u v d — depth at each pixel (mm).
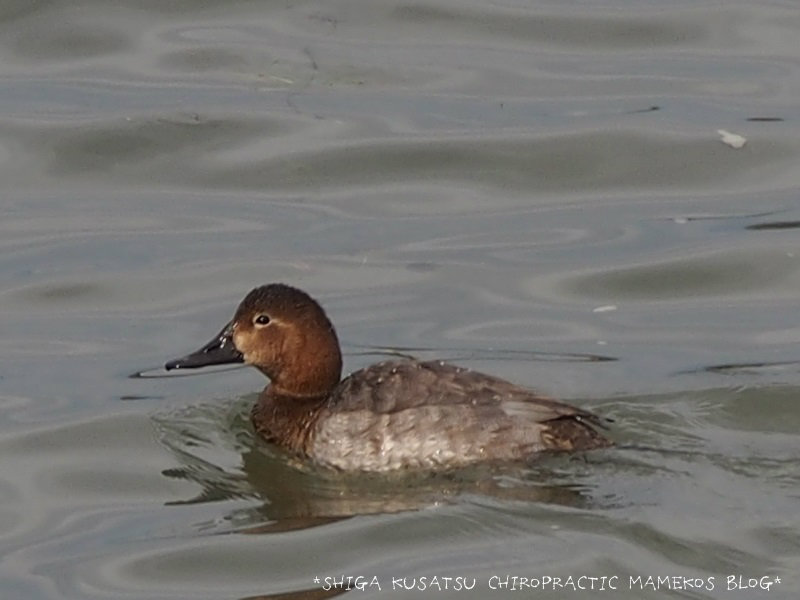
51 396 12695
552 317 13688
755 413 11672
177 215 15422
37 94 17125
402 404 10977
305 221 15297
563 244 14883
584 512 10266
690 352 13000
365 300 13969
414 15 18438
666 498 10367
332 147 16312
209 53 17734
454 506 10523
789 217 15219
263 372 11703
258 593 9875
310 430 11328
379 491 10938
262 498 11023
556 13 18500
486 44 18078
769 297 14047
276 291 11648
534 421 10812
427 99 17016
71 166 16109
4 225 15250
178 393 12688
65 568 10320
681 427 11414
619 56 17844
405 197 15688
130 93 17078
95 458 11750
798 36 18125
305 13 18531
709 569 9633
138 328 13680
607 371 12656
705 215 15297
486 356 13023
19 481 11484
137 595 9953
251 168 16047
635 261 14594
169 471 11516
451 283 14227
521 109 16828
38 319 13867
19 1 18406
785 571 9562
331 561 10148
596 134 16406
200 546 10438
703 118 16641
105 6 18422
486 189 15828
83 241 15008
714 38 18141
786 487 10469
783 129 16438
